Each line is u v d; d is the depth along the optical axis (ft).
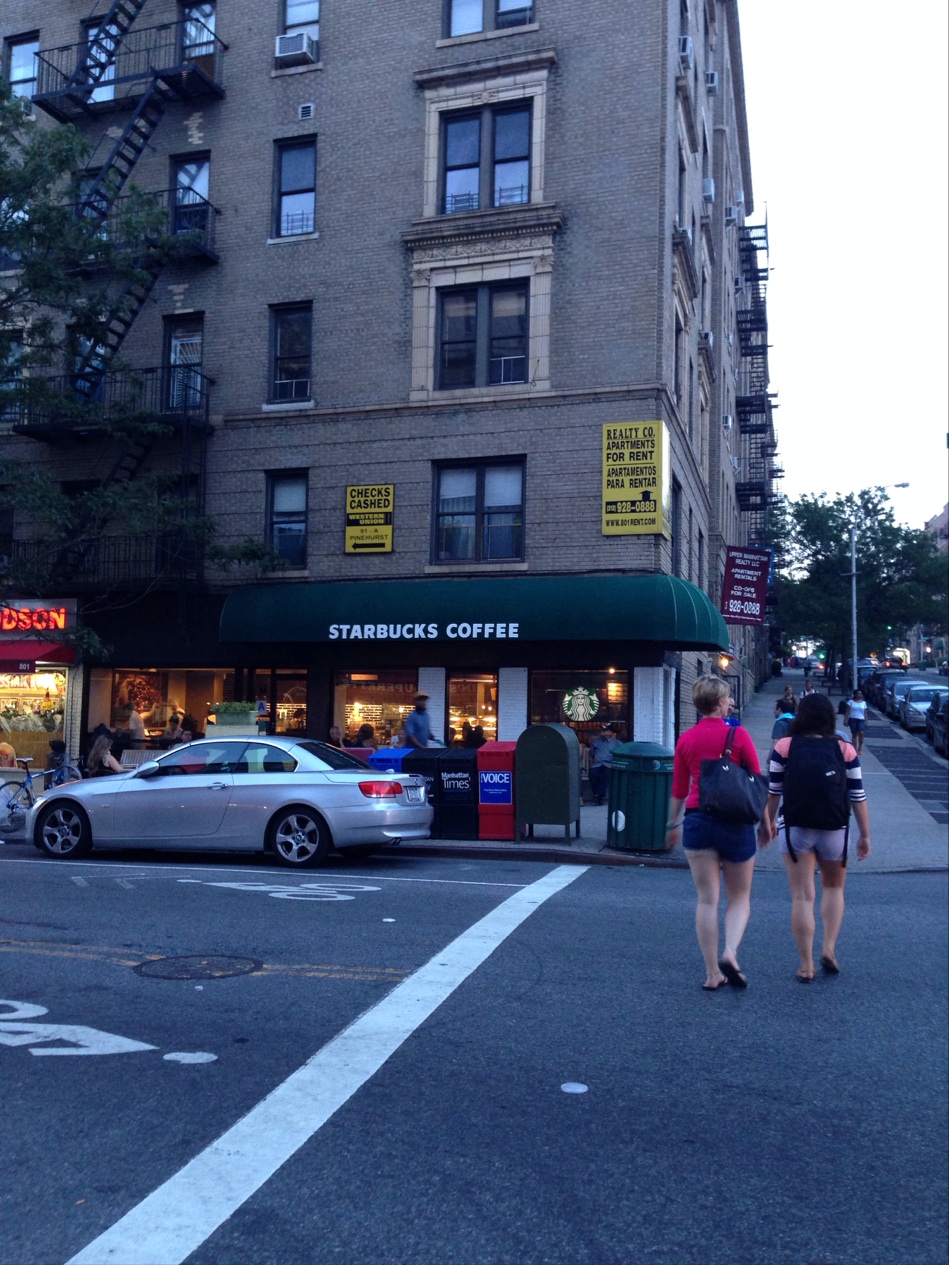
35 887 33.17
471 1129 14.78
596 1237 11.99
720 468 101.09
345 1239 11.82
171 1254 11.44
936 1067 17.58
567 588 57.72
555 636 56.75
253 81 68.95
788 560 194.08
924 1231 12.34
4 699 70.85
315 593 62.80
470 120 64.75
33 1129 14.61
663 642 58.03
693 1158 14.08
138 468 67.82
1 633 70.38
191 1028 18.92
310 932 26.50
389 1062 17.29
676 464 66.08
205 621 66.95
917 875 39.99
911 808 58.85
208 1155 13.82
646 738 58.44
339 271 65.98
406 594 60.64
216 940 25.61
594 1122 15.12
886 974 23.20
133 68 71.31
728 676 97.60
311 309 66.85
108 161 64.59
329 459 65.36
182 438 68.18
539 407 61.21
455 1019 19.52
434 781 45.42
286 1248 11.60
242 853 43.29
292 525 66.74
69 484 70.79
